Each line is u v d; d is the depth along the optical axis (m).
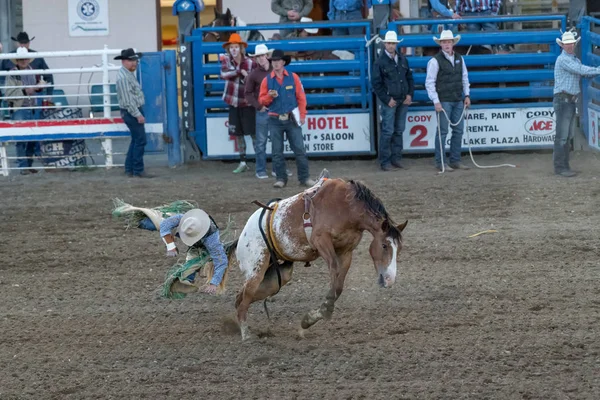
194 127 47.56
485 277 26.27
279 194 38.72
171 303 25.08
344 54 48.06
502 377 18.62
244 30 45.97
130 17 60.28
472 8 47.81
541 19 45.84
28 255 30.70
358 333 21.88
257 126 42.47
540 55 46.25
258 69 41.41
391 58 42.91
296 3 49.69
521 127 46.88
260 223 20.89
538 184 39.34
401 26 48.00
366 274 27.30
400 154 44.81
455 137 43.66
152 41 60.47
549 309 23.14
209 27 46.47
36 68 47.19
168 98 46.69
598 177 40.28
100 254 30.56
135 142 44.19
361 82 46.66
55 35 60.19
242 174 44.56
